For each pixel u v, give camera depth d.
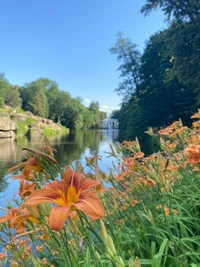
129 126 36.28
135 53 42.47
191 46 22.56
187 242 2.18
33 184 1.70
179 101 31.83
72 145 36.09
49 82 101.12
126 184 2.85
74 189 1.19
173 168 2.46
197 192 2.73
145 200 2.93
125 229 2.42
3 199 8.18
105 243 1.20
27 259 2.40
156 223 2.40
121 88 43.47
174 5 24.39
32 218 1.35
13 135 55.38
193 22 22.81
